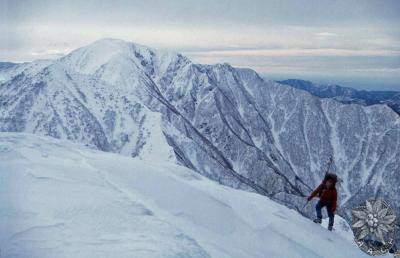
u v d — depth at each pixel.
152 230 7.12
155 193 9.78
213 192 11.67
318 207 13.38
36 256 5.60
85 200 7.88
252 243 8.73
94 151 13.88
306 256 9.02
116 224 7.11
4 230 6.17
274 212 11.85
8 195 7.43
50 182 8.68
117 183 9.88
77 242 6.17
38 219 6.71
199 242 7.37
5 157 10.22
